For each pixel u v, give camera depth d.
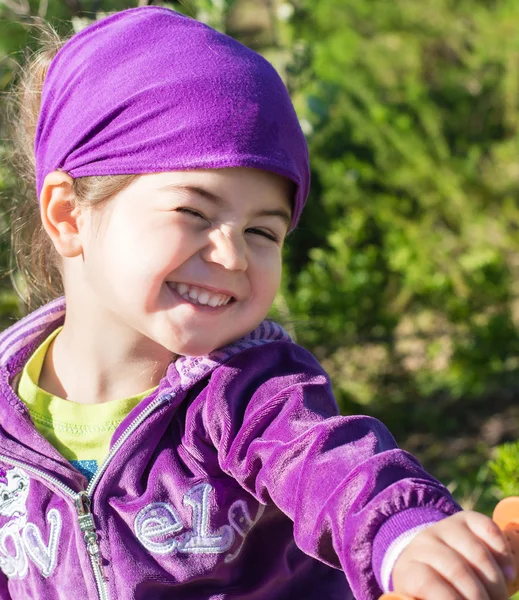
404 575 0.87
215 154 1.26
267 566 1.39
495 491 3.10
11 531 1.45
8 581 1.50
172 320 1.31
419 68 7.12
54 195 1.44
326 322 4.91
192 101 1.29
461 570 0.84
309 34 6.33
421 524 0.93
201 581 1.35
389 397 4.87
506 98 6.68
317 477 1.08
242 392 1.33
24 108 1.83
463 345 4.94
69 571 1.39
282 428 1.22
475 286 5.35
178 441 1.37
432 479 1.02
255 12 4.77
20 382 1.54
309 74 4.18
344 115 6.38
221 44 1.36
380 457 1.04
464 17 7.09
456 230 6.08
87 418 1.46
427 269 5.45
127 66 1.36
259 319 1.35
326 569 1.48
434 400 4.82
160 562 1.34
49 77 1.49
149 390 1.47
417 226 5.86
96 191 1.36
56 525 1.41
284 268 5.29
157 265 1.28
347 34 7.00
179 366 1.40
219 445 1.31
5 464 1.48
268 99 1.31
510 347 4.82
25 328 1.59
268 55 4.39
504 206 6.03
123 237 1.32
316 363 1.42
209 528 1.33
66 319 1.55
